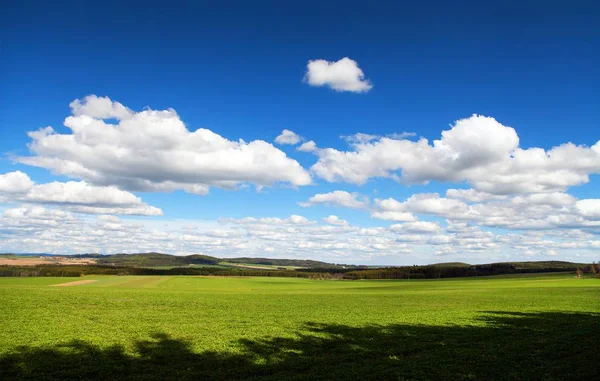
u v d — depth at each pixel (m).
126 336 31.69
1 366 22.66
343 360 24.73
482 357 24.70
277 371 22.38
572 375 20.20
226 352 26.55
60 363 23.47
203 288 101.94
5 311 44.41
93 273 167.12
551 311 49.19
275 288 110.62
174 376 21.31
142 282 122.25
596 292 82.00
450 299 68.81
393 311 50.56
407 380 20.02
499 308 53.34
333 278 190.62
